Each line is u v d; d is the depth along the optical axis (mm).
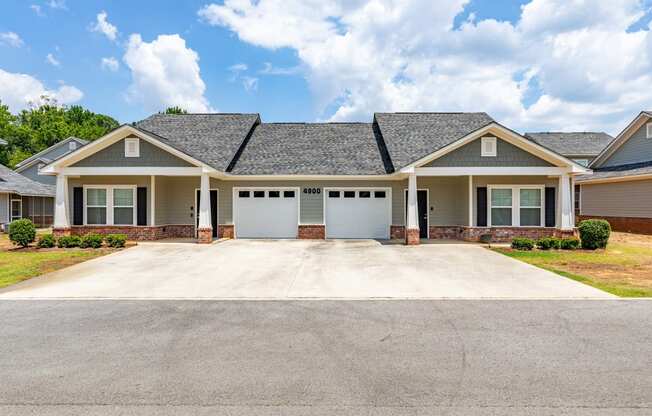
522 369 4738
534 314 6965
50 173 17000
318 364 4902
